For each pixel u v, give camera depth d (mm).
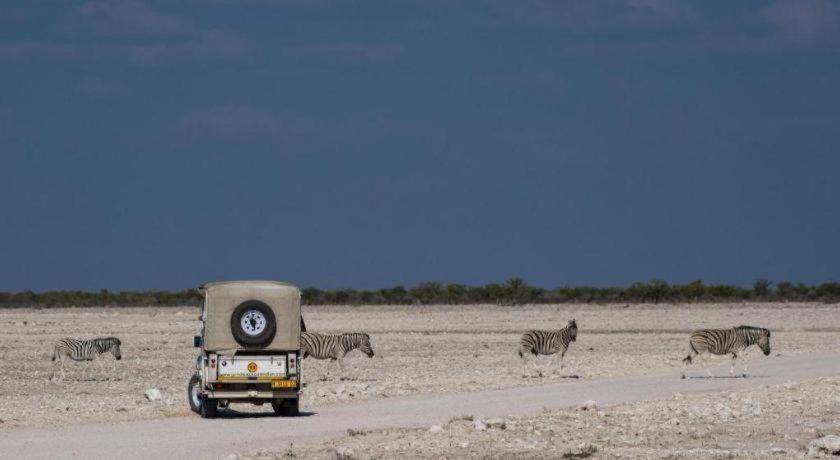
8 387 136000
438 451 76750
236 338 98562
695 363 165250
